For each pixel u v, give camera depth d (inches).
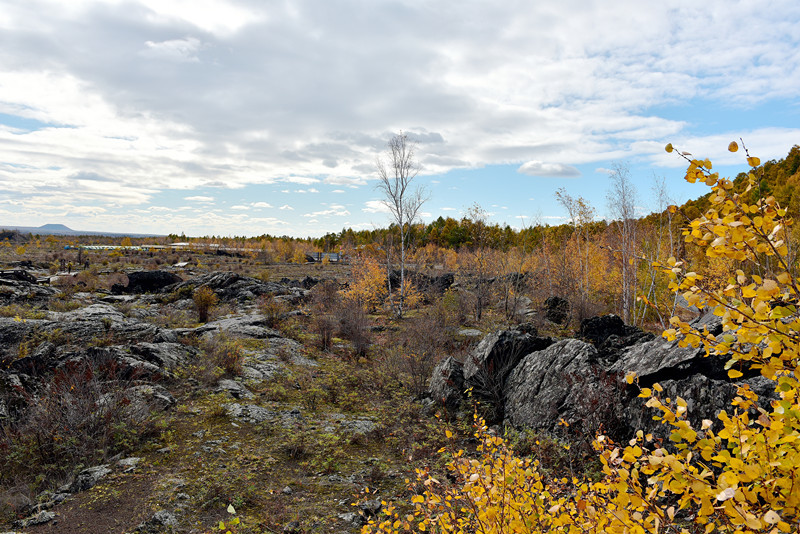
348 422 309.9
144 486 209.0
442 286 1067.9
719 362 210.7
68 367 302.2
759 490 60.4
